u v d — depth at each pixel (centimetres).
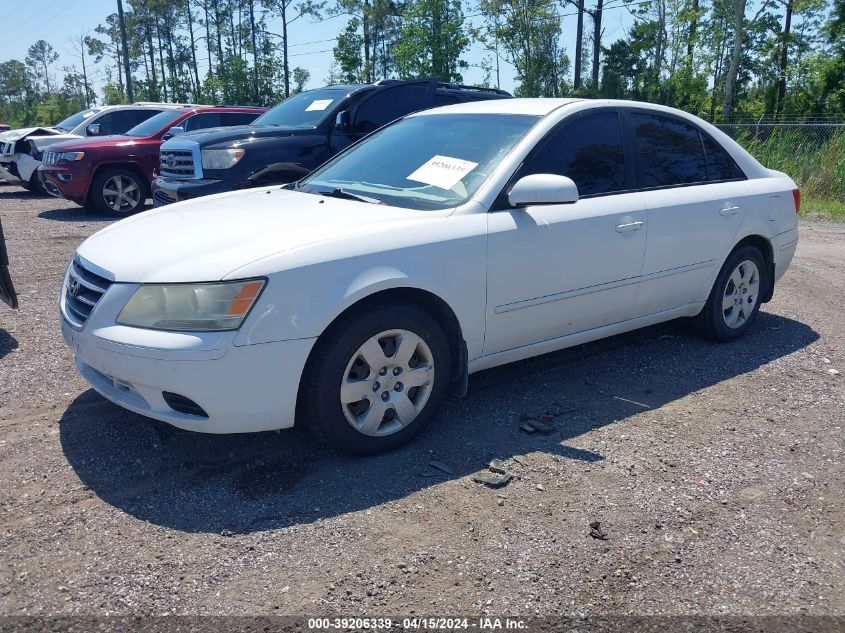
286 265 327
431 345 373
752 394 459
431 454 372
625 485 346
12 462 355
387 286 349
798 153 1642
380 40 4459
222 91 4388
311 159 825
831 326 609
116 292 333
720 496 339
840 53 4119
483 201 395
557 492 338
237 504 324
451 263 372
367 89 877
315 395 343
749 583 280
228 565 282
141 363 321
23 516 311
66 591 266
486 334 399
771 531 314
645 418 420
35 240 941
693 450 383
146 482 340
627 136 476
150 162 1213
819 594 275
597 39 3441
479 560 288
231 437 386
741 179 548
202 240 351
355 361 353
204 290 319
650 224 464
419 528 308
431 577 278
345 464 360
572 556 292
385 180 441
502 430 400
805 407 441
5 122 6344
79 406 419
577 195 389
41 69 9775
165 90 5206
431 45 3216
